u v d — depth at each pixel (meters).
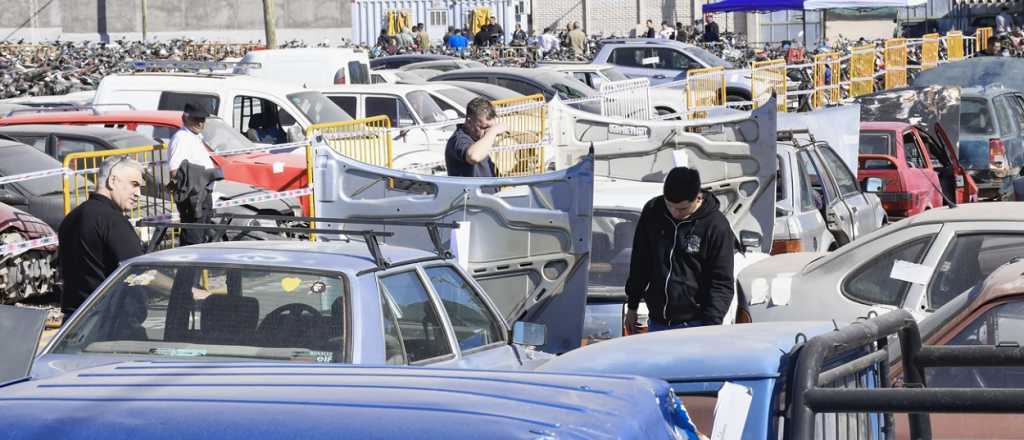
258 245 12.34
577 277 15.80
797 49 73.25
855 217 23.11
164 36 98.38
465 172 19.06
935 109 33.22
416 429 4.77
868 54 59.69
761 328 9.35
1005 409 5.78
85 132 27.72
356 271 11.25
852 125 25.02
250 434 4.81
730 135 20.30
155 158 23.27
